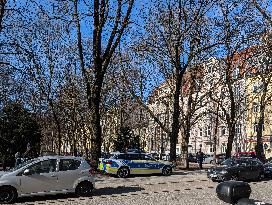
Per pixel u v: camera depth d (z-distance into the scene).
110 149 60.88
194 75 34.78
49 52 38.66
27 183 14.62
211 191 17.53
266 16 18.47
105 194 16.48
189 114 35.09
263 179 24.27
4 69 35.94
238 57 37.84
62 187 15.28
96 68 25.03
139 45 33.16
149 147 76.56
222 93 39.34
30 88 43.22
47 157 15.43
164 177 24.98
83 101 41.31
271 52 34.84
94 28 24.75
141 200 14.77
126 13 24.61
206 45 31.98
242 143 64.44
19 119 36.47
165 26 32.41
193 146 78.88
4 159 35.34
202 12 30.98
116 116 53.66
